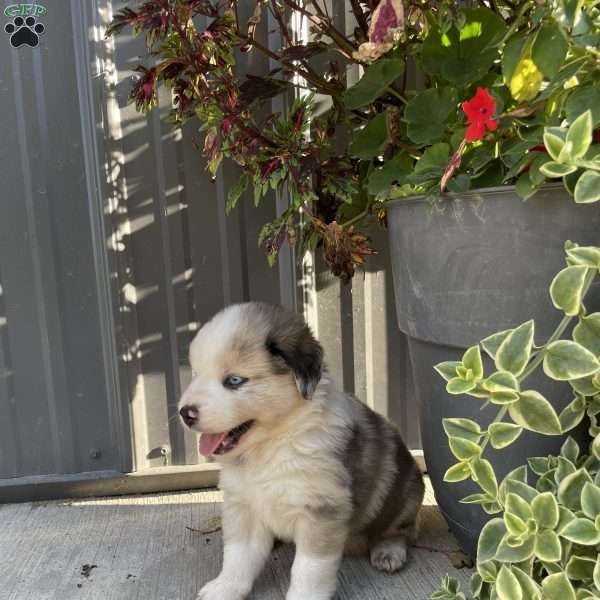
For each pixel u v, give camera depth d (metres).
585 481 0.44
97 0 0.75
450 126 0.56
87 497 0.82
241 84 0.72
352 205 0.73
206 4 0.63
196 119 0.79
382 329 0.84
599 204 0.48
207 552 0.67
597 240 0.48
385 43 0.49
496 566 0.47
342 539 0.57
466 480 0.58
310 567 0.56
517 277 0.50
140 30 0.62
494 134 0.52
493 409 0.54
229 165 0.80
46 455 0.83
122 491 0.82
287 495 0.56
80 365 0.82
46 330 0.81
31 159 0.78
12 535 0.71
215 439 0.55
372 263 0.83
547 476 0.48
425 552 0.67
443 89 0.58
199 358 0.54
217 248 0.82
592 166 0.40
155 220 0.80
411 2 0.56
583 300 0.49
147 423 0.83
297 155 0.64
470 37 0.58
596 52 0.44
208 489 0.84
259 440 0.56
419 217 0.54
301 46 0.67
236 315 0.56
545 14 0.44
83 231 0.81
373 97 0.62
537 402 0.43
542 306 0.50
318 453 0.56
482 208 0.50
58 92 0.78
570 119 0.45
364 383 0.85
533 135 0.49
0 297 0.80
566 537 0.41
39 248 0.80
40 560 0.66
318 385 0.57
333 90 0.71
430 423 0.61
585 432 0.53
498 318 0.51
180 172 0.80
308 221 0.72
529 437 0.53
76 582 0.62
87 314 0.82
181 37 0.61
